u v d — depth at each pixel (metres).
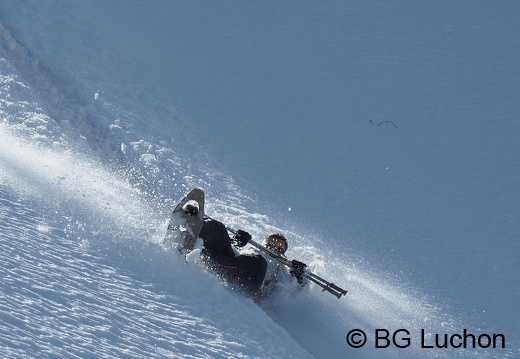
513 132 74.19
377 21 93.88
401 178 60.41
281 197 51.28
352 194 55.25
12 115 42.62
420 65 85.44
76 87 55.38
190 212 27.12
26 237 22.28
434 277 43.84
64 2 72.38
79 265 22.14
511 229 54.66
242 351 21.61
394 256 45.94
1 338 15.10
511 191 61.94
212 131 59.75
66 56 60.69
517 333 37.88
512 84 85.00
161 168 47.28
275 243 30.11
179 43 76.00
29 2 67.56
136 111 56.75
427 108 76.00
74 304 18.92
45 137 40.47
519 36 96.94
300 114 68.38
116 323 19.12
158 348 18.91
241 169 54.16
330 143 64.19
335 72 79.44
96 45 66.75
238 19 85.81
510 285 44.91
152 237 27.62
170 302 22.91
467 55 90.06
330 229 47.94
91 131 48.66
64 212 26.64
